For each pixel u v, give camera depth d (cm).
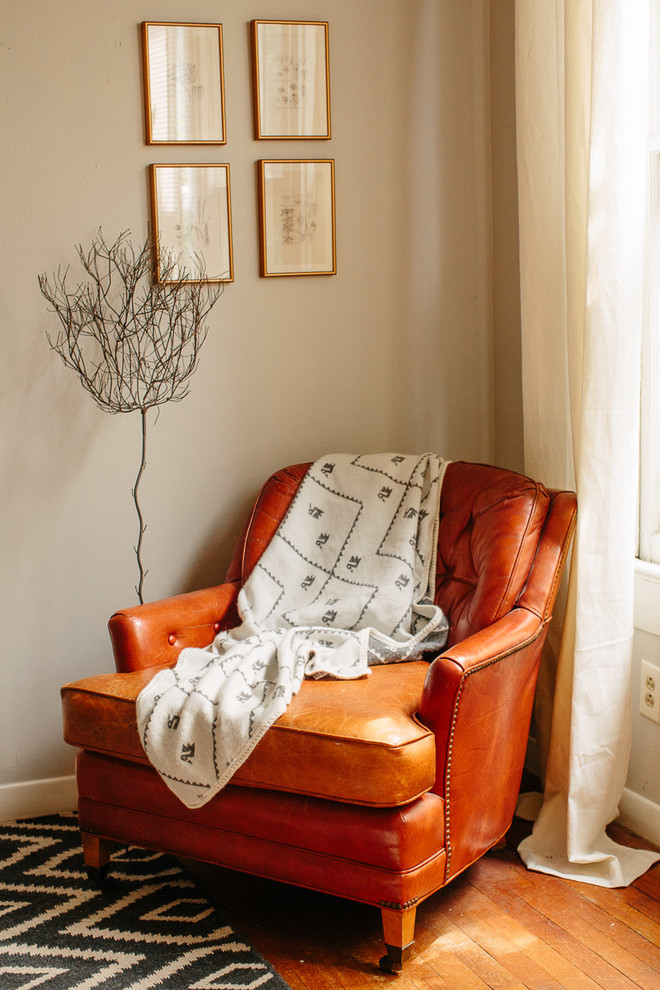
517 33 250
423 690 198
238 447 281
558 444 255
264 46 269
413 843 189
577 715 225
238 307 277
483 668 200
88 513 271
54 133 256
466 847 206
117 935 207
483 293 295
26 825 265
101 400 260
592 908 214
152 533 277
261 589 254
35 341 261
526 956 198
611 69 210
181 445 276
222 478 281
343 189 281
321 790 192
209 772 202
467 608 237
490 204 291
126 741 214
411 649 237
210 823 207
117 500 272
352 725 191
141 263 264
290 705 202
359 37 277
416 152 285
